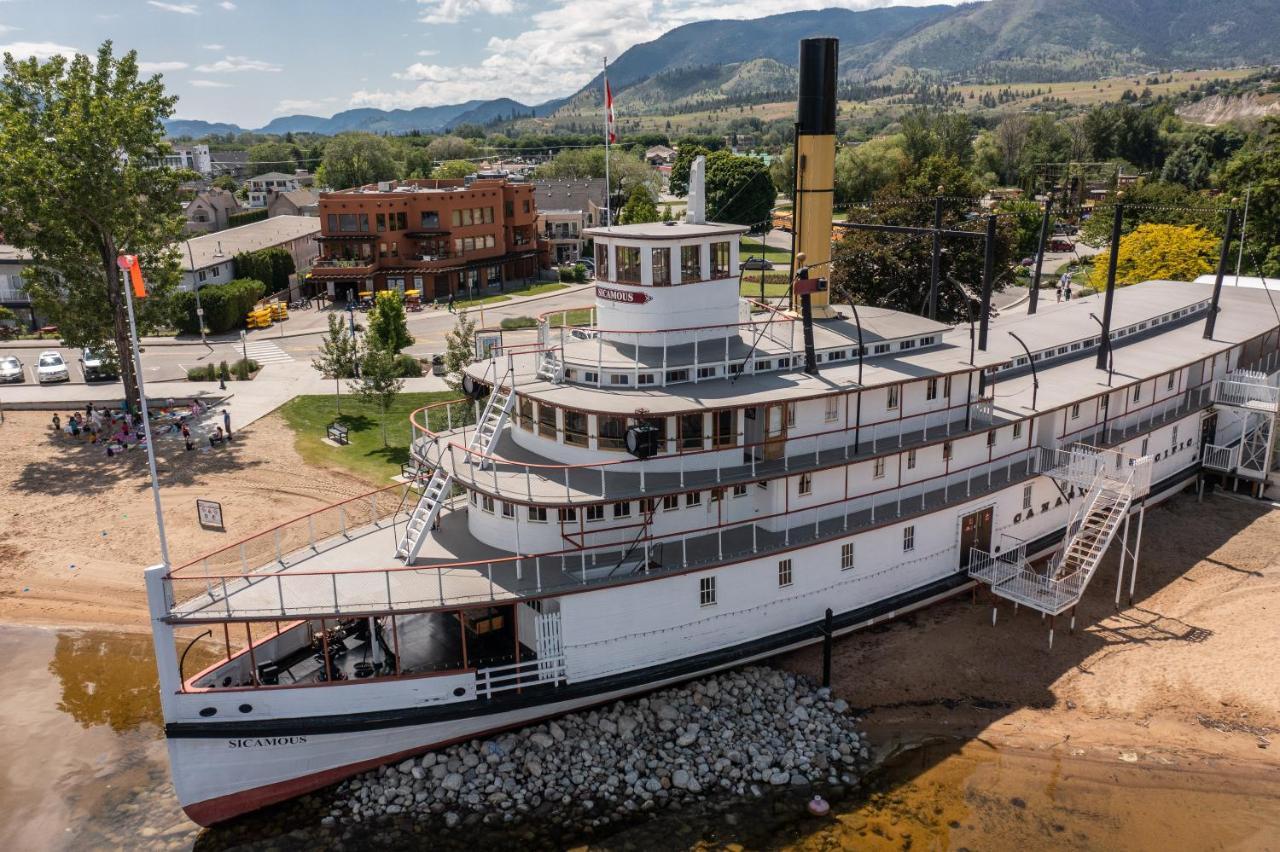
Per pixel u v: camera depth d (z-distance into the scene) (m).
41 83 54.50
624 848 24.61
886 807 26.22
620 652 28.53
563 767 27.22
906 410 34.53
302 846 24.89
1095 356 46.12
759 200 144.38
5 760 28.91
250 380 67.19
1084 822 25.73
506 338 75.69
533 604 27.88
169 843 25.27
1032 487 38.84
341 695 25.97
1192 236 78.56
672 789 26.67
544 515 29.41
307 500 46.59
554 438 31.16
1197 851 24.75
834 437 32.69
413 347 77.75
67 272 56.62
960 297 64.25
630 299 32.84
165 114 58.00
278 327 87.38
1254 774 27.61
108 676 33.75
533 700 27.33
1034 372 37.22
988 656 33.28
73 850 25.00
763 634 31.03
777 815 25.81
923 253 62.59
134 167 56.38
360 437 55.53
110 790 27.50
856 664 32.66
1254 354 54.25
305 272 107.88
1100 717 30.14
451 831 25.20
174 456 52.44
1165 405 46.22
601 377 30.73
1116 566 40.25
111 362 62.59
